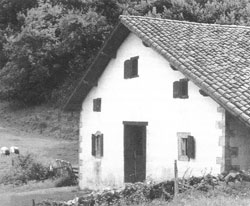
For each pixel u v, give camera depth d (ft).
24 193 77.77
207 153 60.03
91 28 133.69
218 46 67.51
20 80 150.92
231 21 114.01
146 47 68.95
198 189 48.47
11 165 96.27
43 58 144.46
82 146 80.38
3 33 166.71
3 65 167.02
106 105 75.77
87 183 78.89
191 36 69.36
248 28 76.02
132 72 71.20
